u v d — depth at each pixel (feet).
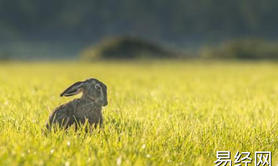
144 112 116.26
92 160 69.05
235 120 106.52
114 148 76.02
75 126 84.89
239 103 143.33
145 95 165.07
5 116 103.65
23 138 78.23
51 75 382.63
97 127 84.38
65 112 85.61
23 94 156.04
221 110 126.72
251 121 104.94
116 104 132.77
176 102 139.03
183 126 93.09
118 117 104.37
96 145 77.30
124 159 70.79
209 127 96.27
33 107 119.65
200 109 127.24
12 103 127.75
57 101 140.97
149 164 69.51
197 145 80.02
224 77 348.59
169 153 77.10
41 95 157.07
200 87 223.51
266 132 92.12
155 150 77.56
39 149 72.02
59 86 218.18
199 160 72.54
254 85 242.78
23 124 91.09
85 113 84.99
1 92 168.04
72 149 73.87
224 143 83.66
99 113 86.22
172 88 213.25
